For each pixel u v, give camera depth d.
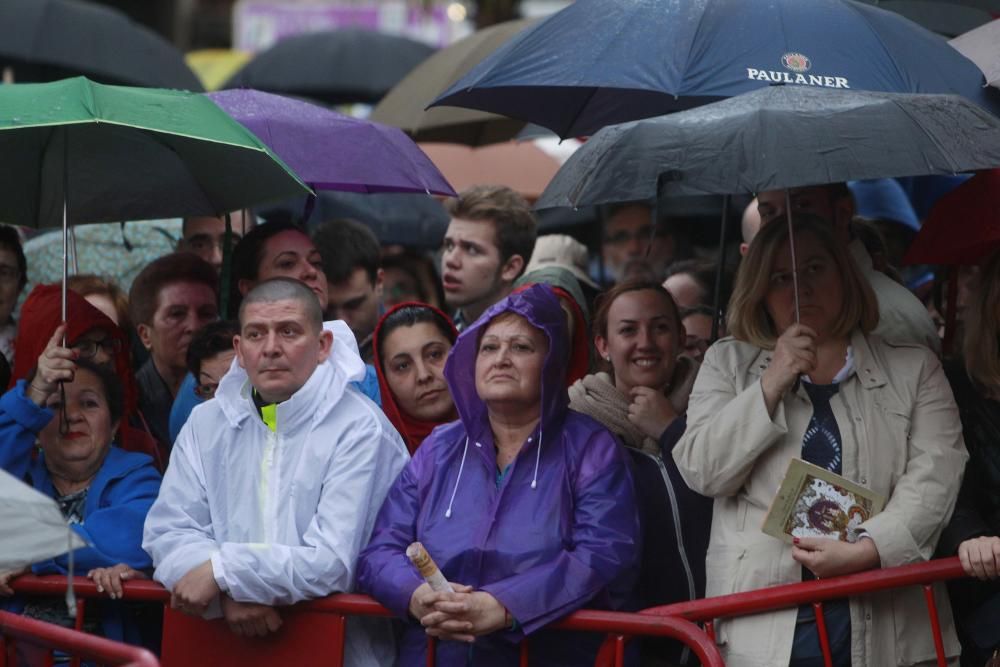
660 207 27.70
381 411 16.11
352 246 20.98
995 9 20.89
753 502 15.26
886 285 18.22
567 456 15.20
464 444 15.52
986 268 16.50
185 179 18.36
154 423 19.33
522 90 19.28
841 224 18.30
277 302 15.49
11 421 15.92
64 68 27.64
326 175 18.38
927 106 14.08
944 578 14.57
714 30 15.87
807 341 14.99
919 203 26.44
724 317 20.61
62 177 17.73
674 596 16.17
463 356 15.42
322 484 15.39
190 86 28.81
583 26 16.42
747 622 14.82
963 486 15.91
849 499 14.78
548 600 14.28
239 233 23.27
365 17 49.31
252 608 14.94
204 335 17.73
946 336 18.67
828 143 13.62
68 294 18.05
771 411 15.01
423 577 14.60
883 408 15.30
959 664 15.39
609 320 17.73
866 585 14.48
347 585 15.13
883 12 16.86
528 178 30.59
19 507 12.44
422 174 19.08
